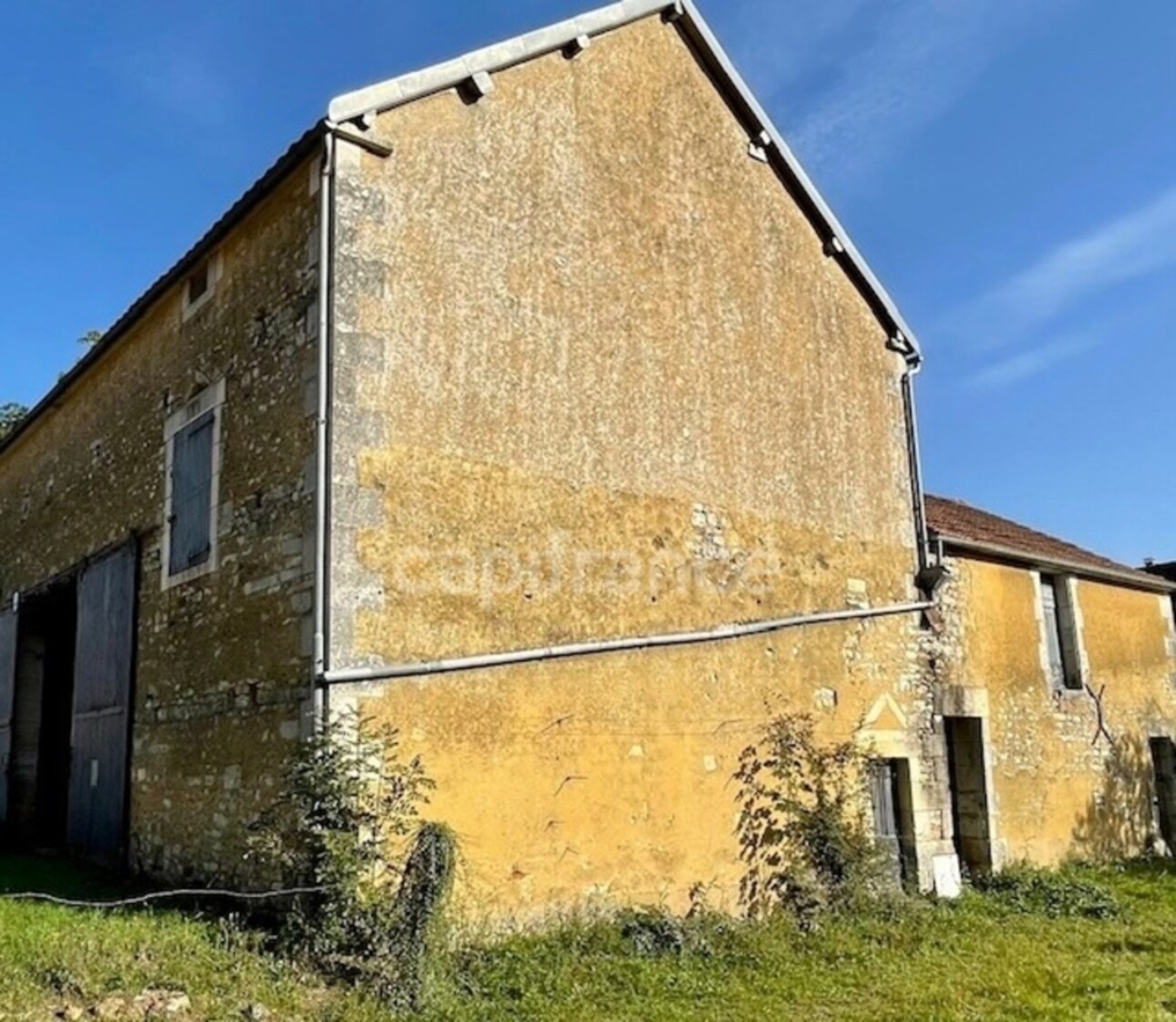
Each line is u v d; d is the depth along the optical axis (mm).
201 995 5414
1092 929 8820
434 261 7727
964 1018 5965
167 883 8258
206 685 8102
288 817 6758
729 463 9539
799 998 6410
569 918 7473
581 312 8617
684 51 10164
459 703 7219
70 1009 5055
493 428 7820
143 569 9602
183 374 9289
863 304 11453
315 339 7219
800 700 9594
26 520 13203
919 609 11000
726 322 9852
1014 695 11906
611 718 8109
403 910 6102
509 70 8531
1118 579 13875
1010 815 11422
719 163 10211
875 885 9320
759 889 8766
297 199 7766
